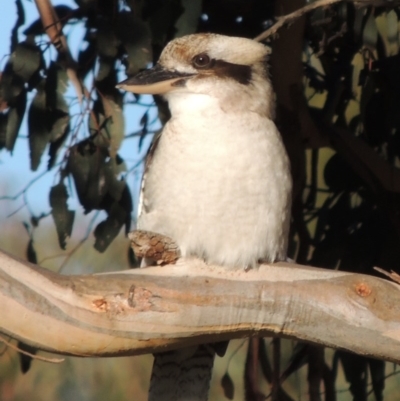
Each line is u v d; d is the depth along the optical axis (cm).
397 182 1088
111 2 1012
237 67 909
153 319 790
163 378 923
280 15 1062
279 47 1070
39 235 1250
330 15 1055
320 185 1212
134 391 1361
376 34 1035
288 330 820
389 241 1086
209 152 869
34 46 999
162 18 1002
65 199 995
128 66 978
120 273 802
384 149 1125
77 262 1248
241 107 890
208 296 802
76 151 1002
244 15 1101
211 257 870
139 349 798
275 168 878
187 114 891
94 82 1018
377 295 807
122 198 1006
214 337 817
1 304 759
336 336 812
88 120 1013
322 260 1094
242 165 867
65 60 1017
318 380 1091
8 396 1334
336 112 1134
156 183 891
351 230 1105
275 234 880
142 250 839
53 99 1014
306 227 1097
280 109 1084
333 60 1113
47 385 1347
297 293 812
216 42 915
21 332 770
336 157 1120
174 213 879
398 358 810
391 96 1066
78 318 773
